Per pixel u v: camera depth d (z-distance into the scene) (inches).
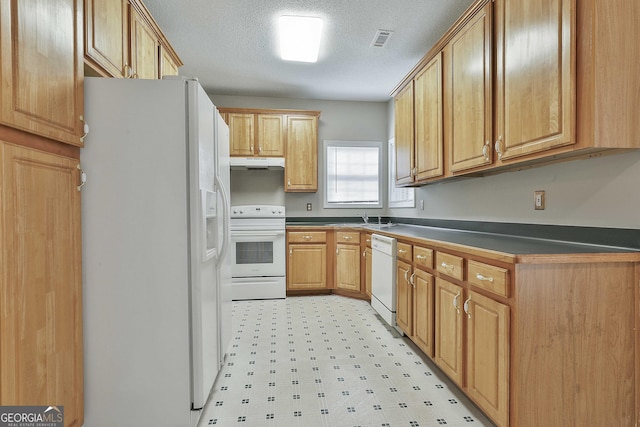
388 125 177.8
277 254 152.3
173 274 60.1
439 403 70.1
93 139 58.4
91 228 58.6
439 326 78.0
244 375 81.9
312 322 120.2
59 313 51.6
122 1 72.8
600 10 49.1
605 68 49.5
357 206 177.8
